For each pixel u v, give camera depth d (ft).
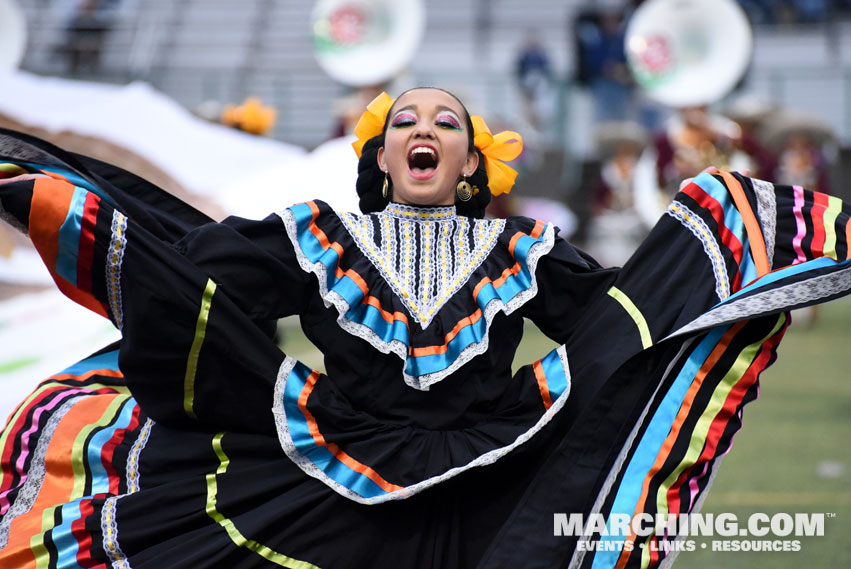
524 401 20.43
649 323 20.83
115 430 21.52
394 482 19.42
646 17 79.87
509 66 119.96
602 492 19.65
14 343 36.50
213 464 20.02
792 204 21.99
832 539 28.89
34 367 35.91
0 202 19.77
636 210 89.04
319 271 20.02
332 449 19.56
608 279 21.47
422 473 19.49
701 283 21.17
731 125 76.38
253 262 20.15
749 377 20.52
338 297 19.86
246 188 41.86
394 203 21.42
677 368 20.45
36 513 20.13
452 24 123.65
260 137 53.31
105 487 20.80
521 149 22.82
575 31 96.84
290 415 19.71
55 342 36.91
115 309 20.17
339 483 19.24
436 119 21.29
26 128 47.75
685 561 27.32
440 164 21.13
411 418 19.97
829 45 115.55
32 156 21.20
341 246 20.49
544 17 123.54
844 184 95.30
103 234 19.70
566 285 21.45
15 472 21.74
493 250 21.02
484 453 19.52
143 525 19.47
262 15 119.03
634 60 80.33
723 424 20.33
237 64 115.14
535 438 19.86
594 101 96.48
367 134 22.50
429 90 21.74
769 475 35.37
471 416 20.18
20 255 39.96
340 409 19.81
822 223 21.70
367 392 20.06
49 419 22.06
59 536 19.62
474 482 19.88
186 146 48.19
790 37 115.96
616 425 20.03
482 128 22.27
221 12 119.14
